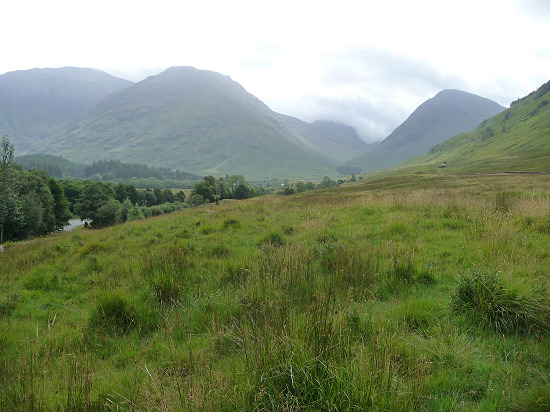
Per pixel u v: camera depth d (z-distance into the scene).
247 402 2.68
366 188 57.03
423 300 4.88
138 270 7.82
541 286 4.58
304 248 7.41
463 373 3.29
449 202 13.31
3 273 9.27
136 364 3.79
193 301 5.48
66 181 110.38
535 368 3.28
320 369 2.87
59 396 3.08
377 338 3.32
